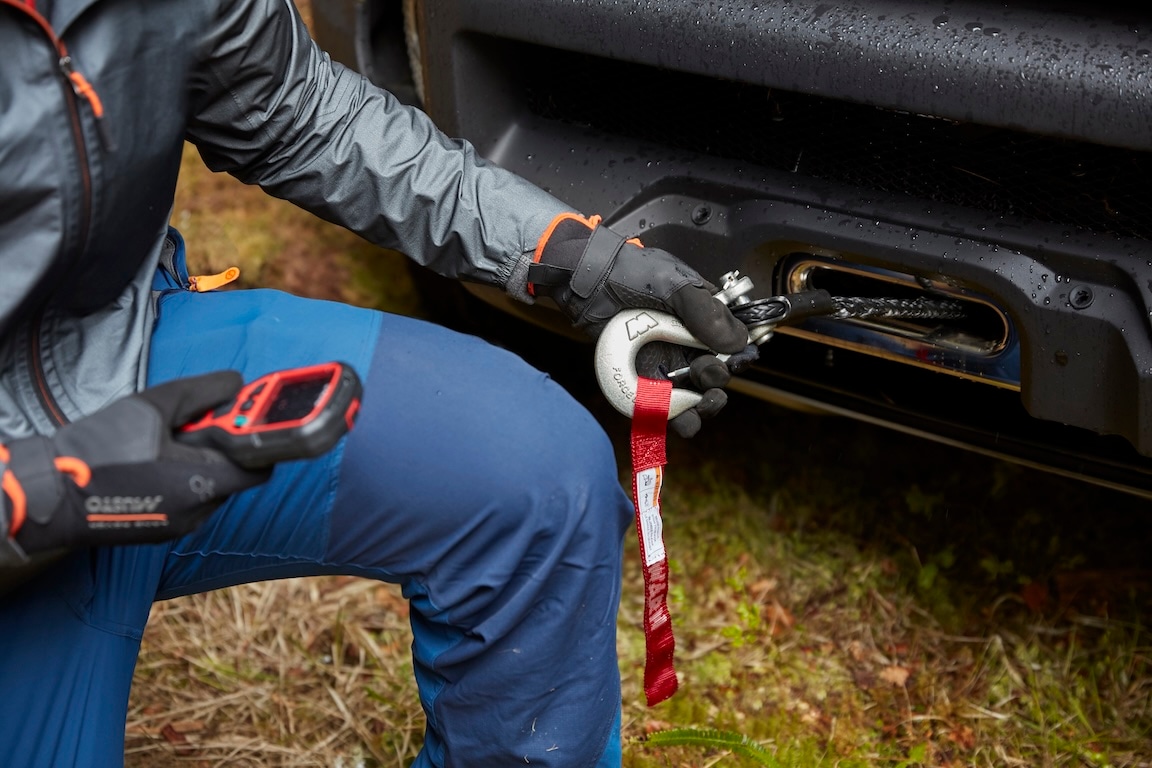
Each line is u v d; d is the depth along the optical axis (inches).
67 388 48.1
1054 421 69.1
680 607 87.5
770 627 86.1
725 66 63.7
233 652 84.5
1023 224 61.4
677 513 94.4
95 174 44.7
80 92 43.4
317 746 77.8
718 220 69.2
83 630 48.9
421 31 74.0
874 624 86.2
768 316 58.3
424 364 50.1
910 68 59.3
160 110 47.9
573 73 74.5
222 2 49.1
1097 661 82.4
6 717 47.9
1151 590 86.1
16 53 42.3
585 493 49.4
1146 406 58.9
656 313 56.2
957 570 89.4
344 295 104.3
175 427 42.4
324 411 40.3
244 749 77.2
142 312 51.3
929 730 78.9
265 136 54.4
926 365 67.9
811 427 100.1
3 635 47.5
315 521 50.3
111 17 44.9
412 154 56.1
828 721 79.6
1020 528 91.3
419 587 51.6
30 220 43.8
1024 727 78.8
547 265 56.1
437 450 48.3
